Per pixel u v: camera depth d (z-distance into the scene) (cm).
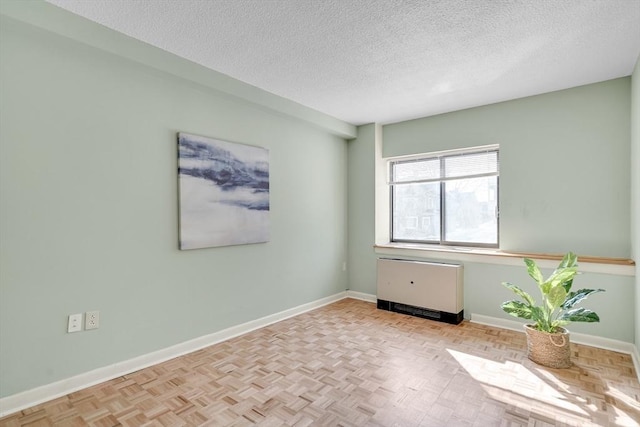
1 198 191
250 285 334
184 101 278
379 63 265
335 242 445
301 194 393
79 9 195
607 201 296
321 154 422
